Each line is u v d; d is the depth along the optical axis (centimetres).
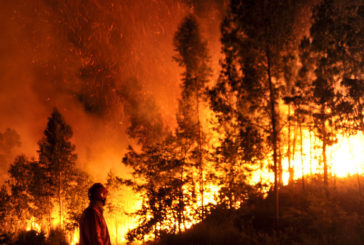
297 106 1296
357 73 1266
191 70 1855
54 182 3250
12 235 2102
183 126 1778
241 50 1140
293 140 1659
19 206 3297
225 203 1392
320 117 1287
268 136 1173
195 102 1816
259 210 1301
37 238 2309
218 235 1024
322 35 1292
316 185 1490
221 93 1188
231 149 1398
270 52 1138
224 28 1191
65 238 2683
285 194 1445
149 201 1677
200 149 1734
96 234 388
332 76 1312
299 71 1371
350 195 1252
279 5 1123
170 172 1733
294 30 1280
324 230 957
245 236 986
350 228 925
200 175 1702
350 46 1248
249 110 1184
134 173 1820
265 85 1155
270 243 907
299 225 1051
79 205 3084
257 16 1124
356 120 1238
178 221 1611
